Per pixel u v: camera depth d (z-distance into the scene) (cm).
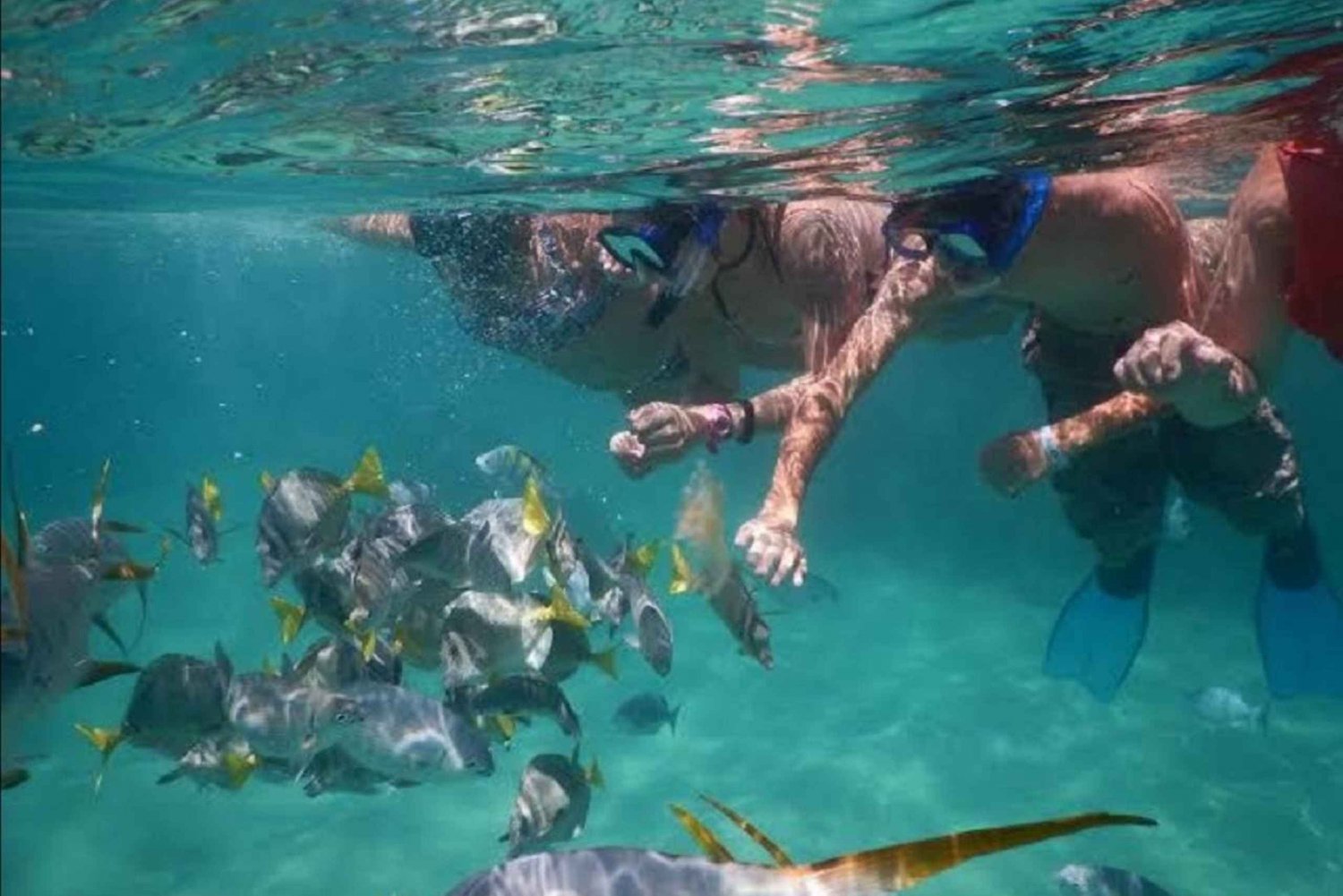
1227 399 123
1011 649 459
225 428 1738
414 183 283
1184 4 140
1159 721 370
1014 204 142
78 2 139
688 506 110
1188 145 235
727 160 234
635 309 206
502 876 86
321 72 176
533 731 360
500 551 149
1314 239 121
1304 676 182
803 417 141
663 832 294
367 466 168
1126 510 176
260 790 309
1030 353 180
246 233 712
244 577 588
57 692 99
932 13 141
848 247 175
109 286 1659
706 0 137
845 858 62
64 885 261
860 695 405
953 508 646
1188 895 254
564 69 170
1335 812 294
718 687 415
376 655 162
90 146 256
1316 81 183
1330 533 586
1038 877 262
